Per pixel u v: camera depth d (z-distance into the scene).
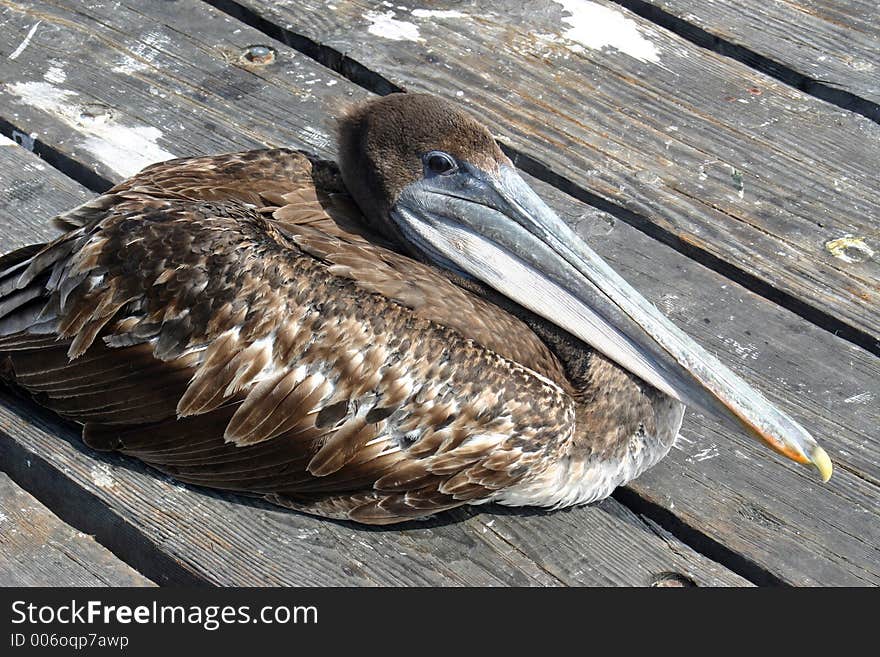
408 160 1.55
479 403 1.50
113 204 1.52
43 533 1.53
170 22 1.93
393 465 1.51
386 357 1.49
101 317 1.50
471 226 1.55
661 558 1.55
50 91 1.85
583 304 1.54
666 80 1.93
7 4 1.93
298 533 1.53
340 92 1.89
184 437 1.52
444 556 1.53
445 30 1.96
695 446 1.61
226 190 1.54
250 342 1.48
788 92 1.92
